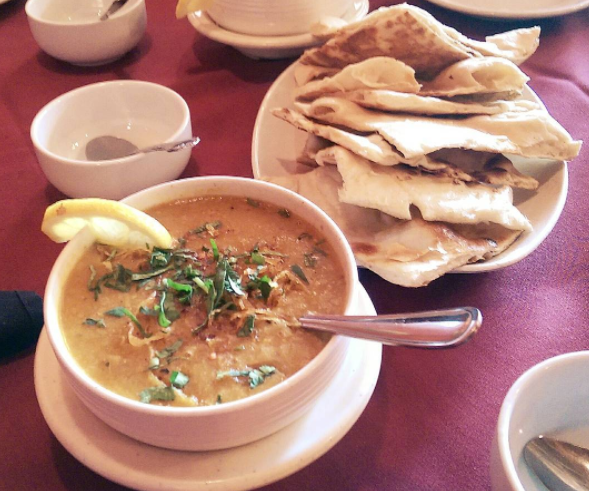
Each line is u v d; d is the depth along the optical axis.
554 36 0.63
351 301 0.26
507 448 0.22
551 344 0.34
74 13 0.62
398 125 0.36
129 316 0.27
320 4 0.53
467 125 0.38
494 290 0.37
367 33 0.40
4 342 0.32
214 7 0.55
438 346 0.21
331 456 0.29
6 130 0.52
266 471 0.24
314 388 0.24
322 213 0.31
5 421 0.30
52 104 0.45
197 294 0.28
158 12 0.69
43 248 0.40
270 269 0.29
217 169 0.47
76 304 0.28
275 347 0.26
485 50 0.43
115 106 0.48
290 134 0.46
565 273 0.38
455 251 0.33
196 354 0.26
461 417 0.30
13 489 0.28
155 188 0.32
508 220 0.35
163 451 0.25
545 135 0.39
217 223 0.32
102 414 0.24
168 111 0.47
